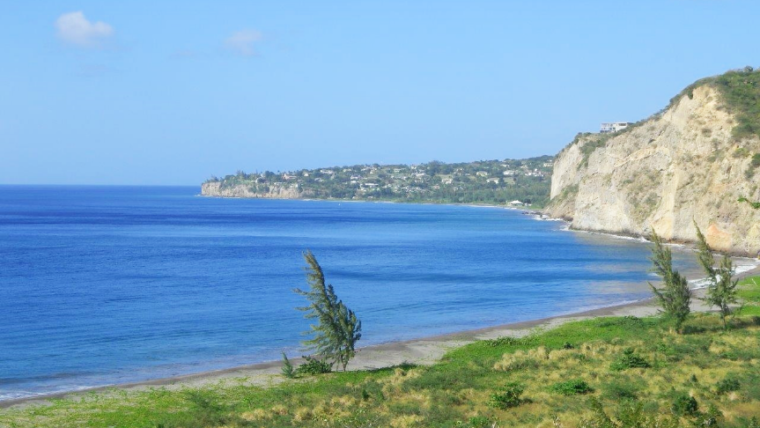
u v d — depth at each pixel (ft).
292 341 174.19
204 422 104.32
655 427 80.28
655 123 500.33
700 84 442.09
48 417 112.37
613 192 510.99
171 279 289.33
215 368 148.56
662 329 164.76
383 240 484.74
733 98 418.92
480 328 188.03
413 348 162.50
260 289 262.06
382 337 178.81
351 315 143.02
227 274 305.94
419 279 289.33
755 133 388.78
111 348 166.09
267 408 112.47
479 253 395.34
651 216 458.09
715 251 374.02
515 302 231.71
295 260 362.12
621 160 517.55
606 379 119.55
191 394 120.67
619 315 200.85
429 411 103.65
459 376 126.41
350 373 137.39
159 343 171.53
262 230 579.07
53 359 155.33
